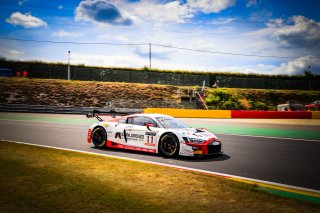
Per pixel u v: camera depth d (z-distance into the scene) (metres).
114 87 35.38
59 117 20.58
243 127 15.91
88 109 26.19
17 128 12.24
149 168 5.41
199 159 6.73
